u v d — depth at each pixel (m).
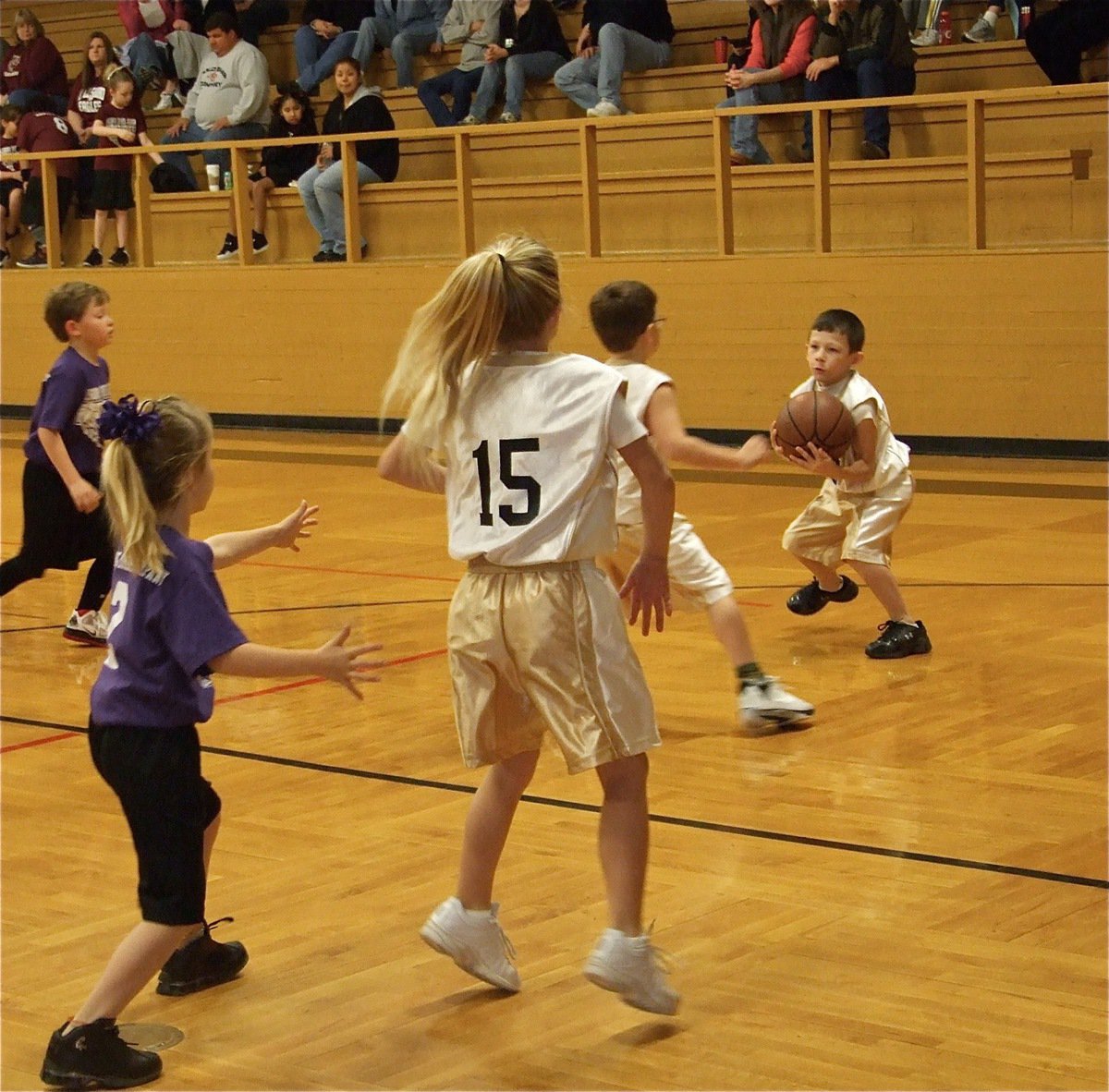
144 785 3.50
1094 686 6.65
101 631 8.05
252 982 3.95
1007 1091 3.27
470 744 3.81
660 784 5.48
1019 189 13.54
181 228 18.08
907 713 6.30
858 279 13.68
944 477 12.38
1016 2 15.45
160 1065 3.47
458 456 3.79
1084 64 14.98
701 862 4.71
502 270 3.73
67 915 4.43
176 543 3.52
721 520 11.00
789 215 14.63
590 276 14.84
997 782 5.42
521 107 17.20
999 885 4.47
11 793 5.61
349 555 10.16
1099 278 12.70
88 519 7.71
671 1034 3.60
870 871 4.60
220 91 18.14
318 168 16.64
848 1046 3.51
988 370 13.23
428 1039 3.61
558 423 3.68
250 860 4.82
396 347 16.00
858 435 7.02
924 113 14.90
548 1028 3.65
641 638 7.76
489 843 3.83
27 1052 3.59
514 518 3.69
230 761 5.88
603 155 16.36
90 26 21.89
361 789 5.52
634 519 5.90
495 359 3.79
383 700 6.73
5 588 7.80
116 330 17.78
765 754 5.82
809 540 7.52
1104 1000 3.71
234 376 17.08
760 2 15.01
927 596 8.52
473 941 3.79
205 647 3.45
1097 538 9.96
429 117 18.08
